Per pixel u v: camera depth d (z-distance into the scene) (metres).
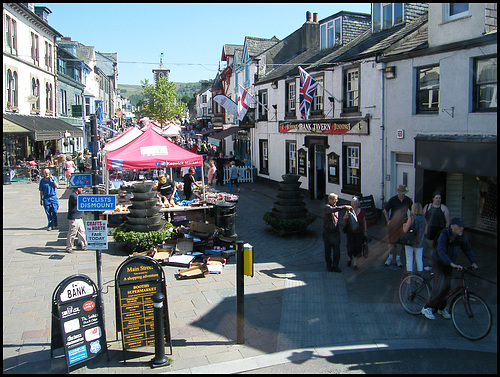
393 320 6.79
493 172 8.99
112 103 70.88
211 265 9.24
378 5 15.57
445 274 6.49
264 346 6.02
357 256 9.20
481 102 9.75
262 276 8.92
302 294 7.91
